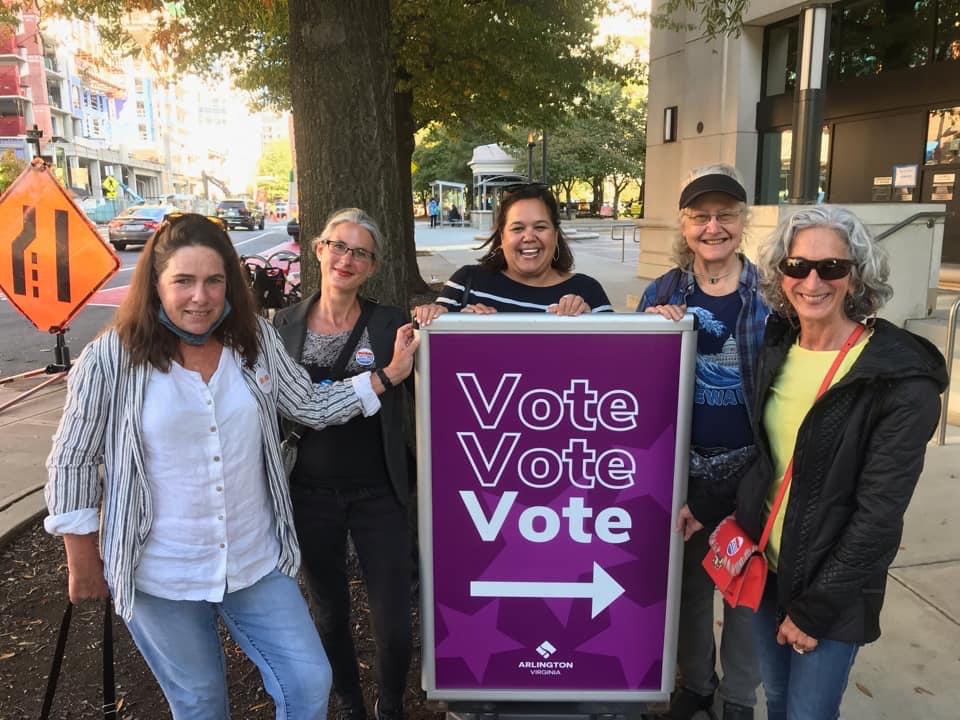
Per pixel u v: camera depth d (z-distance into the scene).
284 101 15.14
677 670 2.80
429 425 2.19
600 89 40.06
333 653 2.65
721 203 2.39
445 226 47.91
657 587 2.25
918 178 10.55
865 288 1.91
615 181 51.47
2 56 54.81
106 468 1.96
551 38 12.12
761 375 2.09
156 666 2.09
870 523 1.80
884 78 10.82
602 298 2.82
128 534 1.93
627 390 2.14
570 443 2.18
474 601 2.27
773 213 7.43
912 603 3.48
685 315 2.10
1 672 3.13
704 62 13.16
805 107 8.48
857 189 11.53
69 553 1.96
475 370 2.15
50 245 6.84
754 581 2.05
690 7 6.88
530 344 2.13
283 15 9.35
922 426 1.77
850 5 11.42
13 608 3.63
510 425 2.18
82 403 1.92
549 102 13.53
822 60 8.36
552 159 44.47
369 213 3.86
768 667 2.24
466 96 13.11
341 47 3.73
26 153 55.56
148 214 26.45
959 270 9.52
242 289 2.09
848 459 1.85
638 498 2.20
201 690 2.08
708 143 13.24
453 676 2.31
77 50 14.77
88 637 3.40
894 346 1.82
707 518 2.33
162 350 1.95
